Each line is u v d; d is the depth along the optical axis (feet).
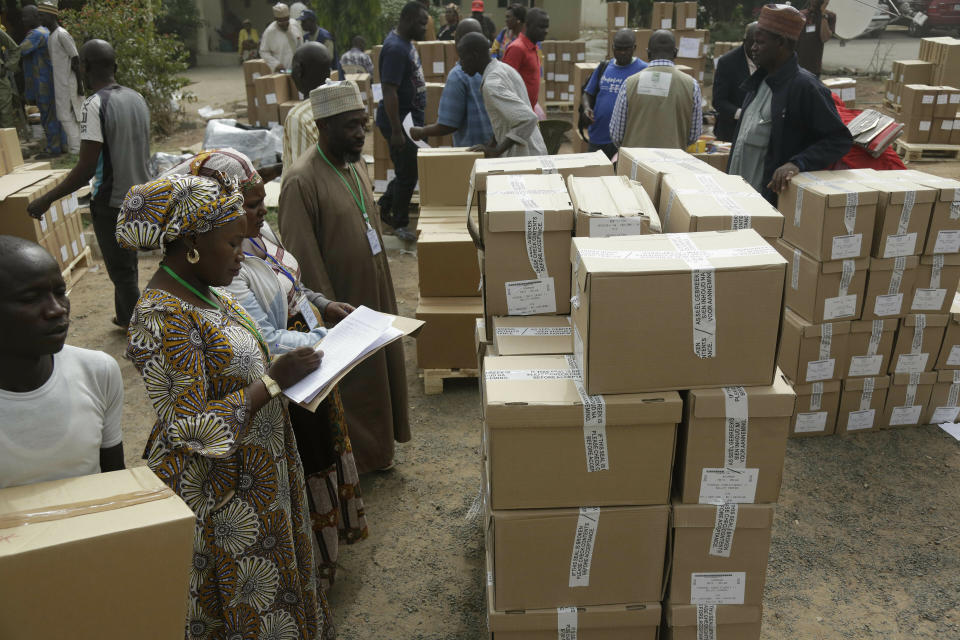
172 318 5.77
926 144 29.17
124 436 13.10
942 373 12.53
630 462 6.51
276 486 6.63
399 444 12.75
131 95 14.93
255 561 6.62
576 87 30.89
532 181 8.42
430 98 24.25
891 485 11.43
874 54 50.52
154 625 4.90
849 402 12.58
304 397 6.46
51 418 5.30
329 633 7.99
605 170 9.23
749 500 6.61
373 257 10.52
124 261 15.80
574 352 6.95
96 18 32.91
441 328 13.93
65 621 4.57
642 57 37.65
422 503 11.21
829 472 11.78
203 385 5.88
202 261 5.90
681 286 6.00
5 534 4.51
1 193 17.13
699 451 6.45
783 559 9.95
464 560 10.09
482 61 17.31
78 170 14.48
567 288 7.61
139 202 5.62
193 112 41.34
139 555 4.69
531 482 6.56
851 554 10.02
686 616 7.02
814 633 8.75
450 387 14.76
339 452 9.27
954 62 29.48
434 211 16.20
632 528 6.74
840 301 11.94
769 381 6.35
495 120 15.72
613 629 7.13
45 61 29.94
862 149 13.91
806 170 12.64
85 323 17.42
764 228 7.14
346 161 10.07
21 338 4.91
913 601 9.21
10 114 32.07
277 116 29.48
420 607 9.30
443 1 60.23
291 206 9.89
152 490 5.09
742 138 13.84
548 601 7.00
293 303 8.62
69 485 5.16
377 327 7.59
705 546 6.78
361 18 39.88
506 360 6.92
